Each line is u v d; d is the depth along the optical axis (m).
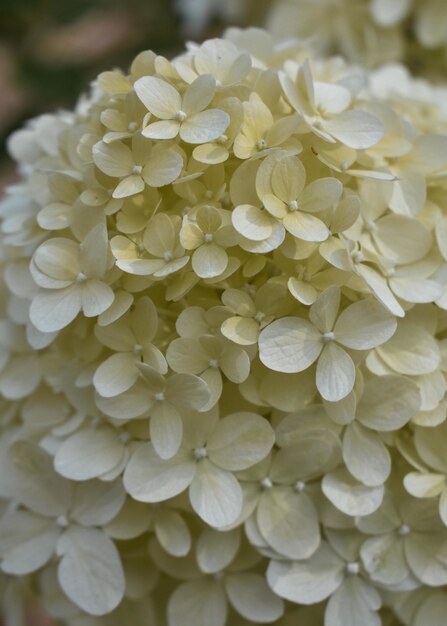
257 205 0.26
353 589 0.26
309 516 0.26
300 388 0.26
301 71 0.28
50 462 0.27
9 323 0.30
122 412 0.26
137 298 0.26
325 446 0.26
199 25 0.48
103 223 0.26
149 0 0.52
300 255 0.25
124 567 0.28
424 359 0.26
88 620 0.29
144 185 0.26
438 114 0.33
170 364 0.25
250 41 0.30
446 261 0.27
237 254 0.26
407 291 0.26
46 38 0.55
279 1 0.43
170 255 0.25
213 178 0.26
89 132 0.28
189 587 0.27
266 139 0.26
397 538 0.27
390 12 0.40
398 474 0.27
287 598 0.26
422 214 0.28
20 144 0.32
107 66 0.51
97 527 0.27
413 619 0.27
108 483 0.27
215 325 0.25
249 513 0.26
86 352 0.27
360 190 0.28
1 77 0.64
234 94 0.27
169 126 0.26
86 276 0.26
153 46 0.50
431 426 0.26
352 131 0.27
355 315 0.25
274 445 0.27
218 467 0.26
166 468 0.26
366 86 0.32
